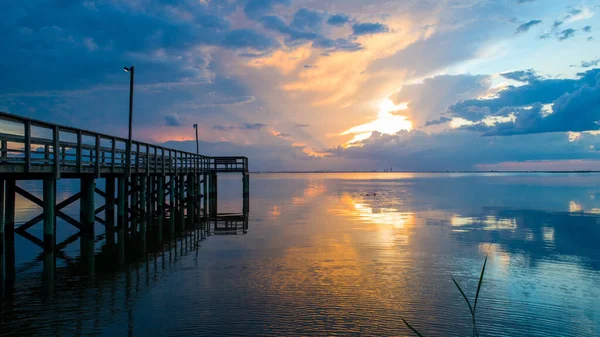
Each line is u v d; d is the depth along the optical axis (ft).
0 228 37.63
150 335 22.56
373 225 65.87
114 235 54.60
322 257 41.91
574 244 49.70
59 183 225.56
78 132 42.09
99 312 25.76
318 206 101.65
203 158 100.63
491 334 23.36
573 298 29.60
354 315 25.80
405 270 36.81
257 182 334.85
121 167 54.13
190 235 56.03
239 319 24.89
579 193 152.66
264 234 56.75
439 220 72.54
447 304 27.99
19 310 25.91
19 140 32.96
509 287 32.09
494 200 119.96
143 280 32.89
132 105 56.70
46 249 38.99
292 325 24.11
